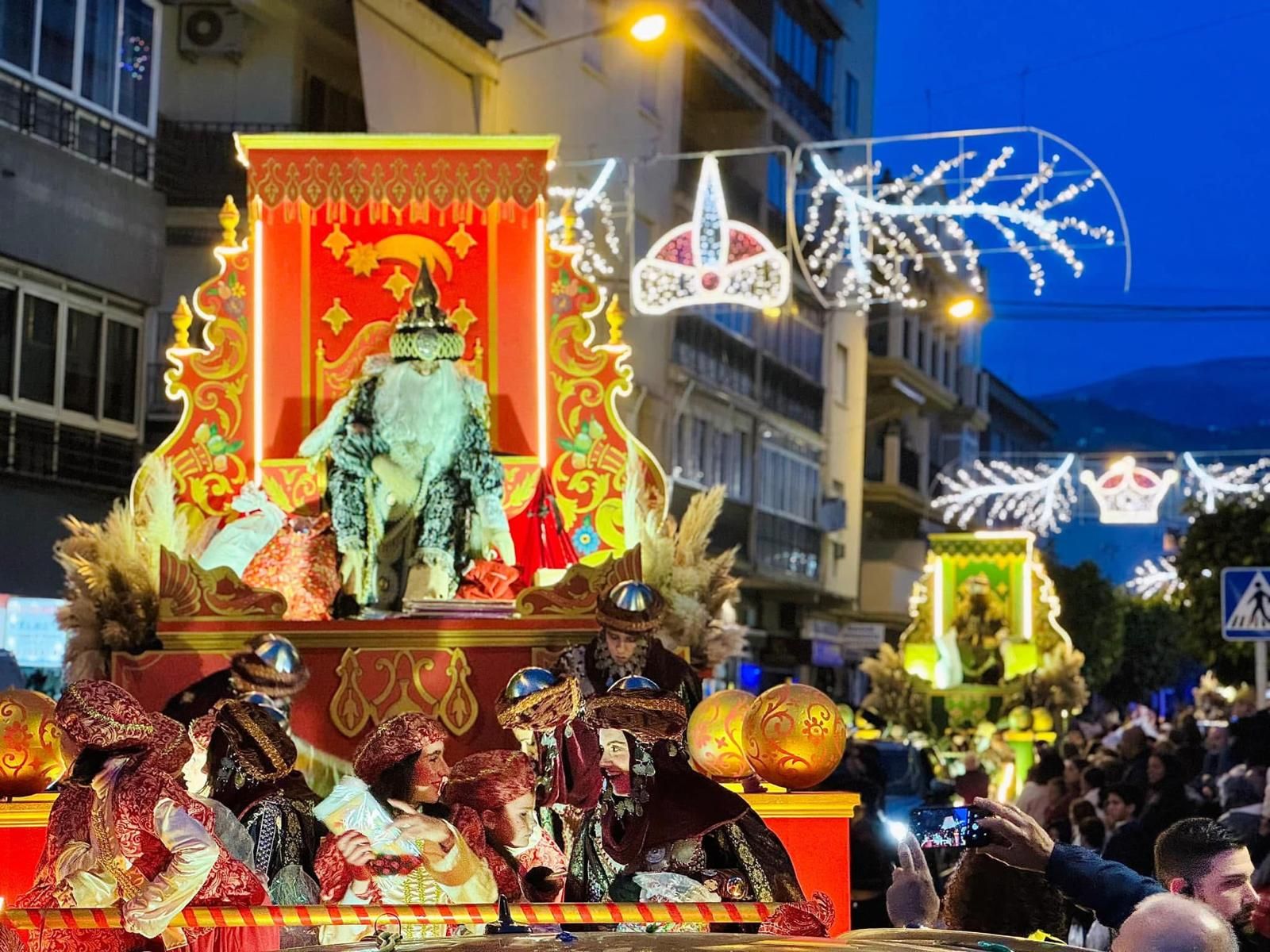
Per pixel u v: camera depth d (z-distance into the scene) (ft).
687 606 31.35
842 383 154.81
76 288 73.97
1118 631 173.68
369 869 19.52
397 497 31.86
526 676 20.43
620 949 11.39
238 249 34.81
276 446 34.35
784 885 19.07
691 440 118.93
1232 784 39.29
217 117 83.30
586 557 34.42
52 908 16.16
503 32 85.81
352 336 34.71
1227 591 45.09
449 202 35.09
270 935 19.16
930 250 163.12
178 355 34.40
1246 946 21.79
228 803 21.09
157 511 32.37
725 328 123.24
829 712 23.48
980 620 80.38
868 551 173.99
